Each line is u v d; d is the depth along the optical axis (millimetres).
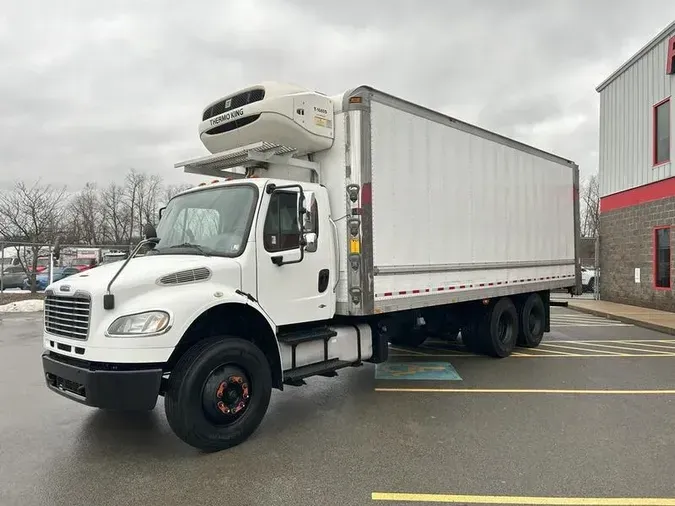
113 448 4941
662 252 16516
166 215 6238
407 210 6836
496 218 8812
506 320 9531
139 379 4391
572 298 21312
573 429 5418
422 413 5988
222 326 5379
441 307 9039
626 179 18406
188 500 3879
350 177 6152
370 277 6195
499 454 4734
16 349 10508
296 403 6430
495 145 8852
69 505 3807
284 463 4555
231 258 5207
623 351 10156
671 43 15625
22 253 23156
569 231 11492
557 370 8297
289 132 5941
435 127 7418
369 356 6727
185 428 4574
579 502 3826
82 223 42750
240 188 5680
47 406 6371
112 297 4449
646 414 5945
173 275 4754
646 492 3980
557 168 11008
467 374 8023
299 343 5824
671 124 15750
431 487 4070
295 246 5715
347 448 4898
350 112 6176
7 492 4023
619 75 18766
